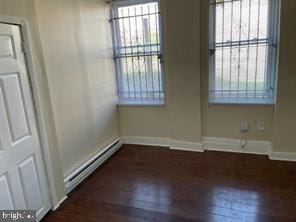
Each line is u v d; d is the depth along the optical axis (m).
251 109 3.10
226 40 3.02
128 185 2.63
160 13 3.18
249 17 2.87
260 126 3.11
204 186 2.52
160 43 3.31
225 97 3.21
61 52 2.46
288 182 2.50
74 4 2.65
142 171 2.93
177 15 3.04
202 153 3.33
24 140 1.92
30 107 1.98
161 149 3.56
